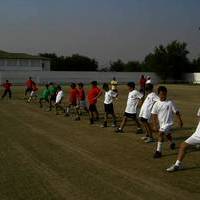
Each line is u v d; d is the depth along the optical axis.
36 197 7.15
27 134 14.18
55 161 9.91
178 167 8.89
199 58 84.25
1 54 81.94
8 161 9.95
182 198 7.04
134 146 11.87
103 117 19.44
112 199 7.00
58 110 22.64
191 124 16.66
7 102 28.73
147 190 7.50
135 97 14.17
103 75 75.81
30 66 82.81
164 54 80.25
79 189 7.59
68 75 73.06
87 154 10.74
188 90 46.28
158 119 10.56
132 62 97.25
